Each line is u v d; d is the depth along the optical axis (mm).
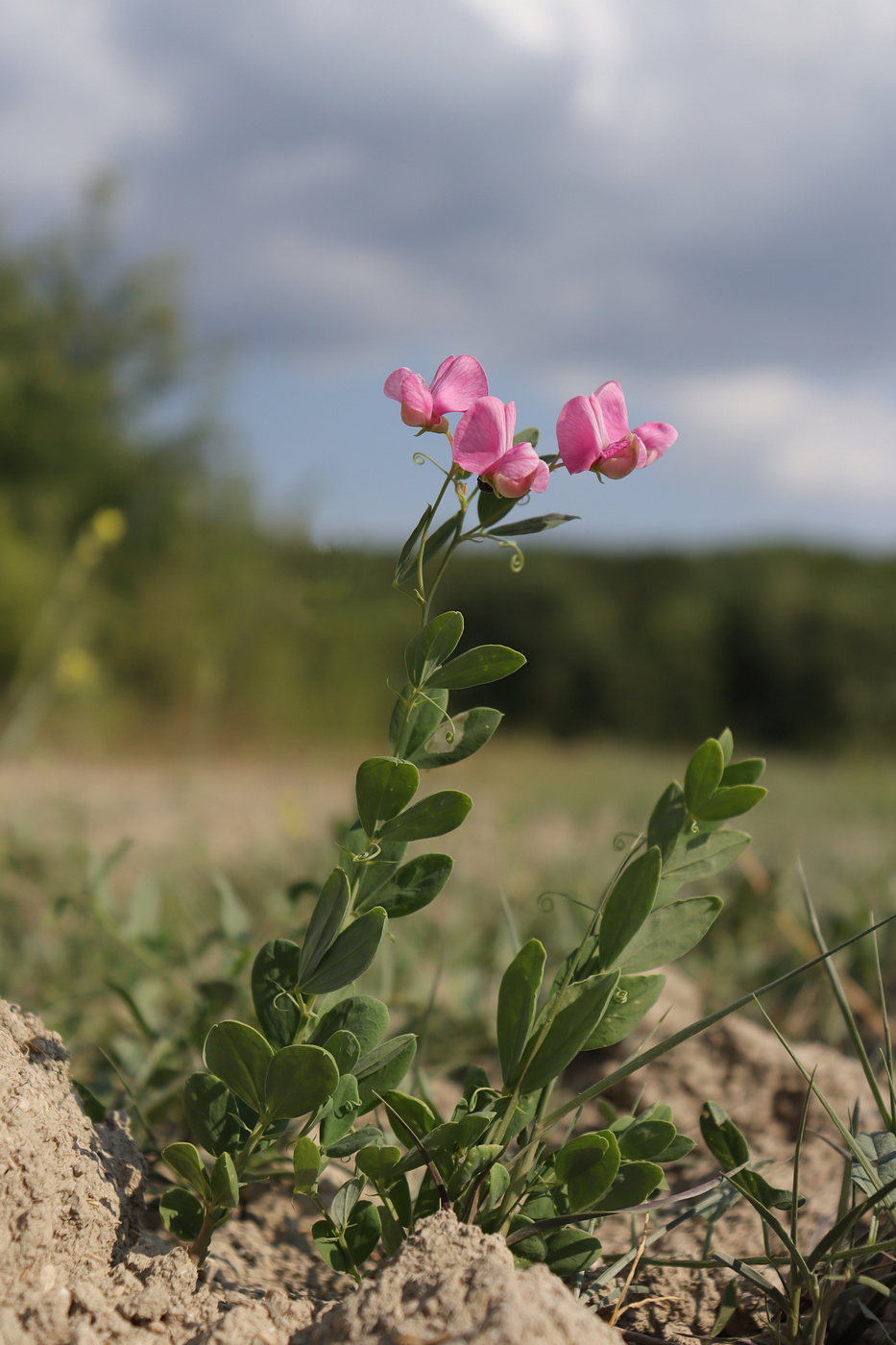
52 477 2902
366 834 293
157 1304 271
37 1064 311
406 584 365
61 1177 286
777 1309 310
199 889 774
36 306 3105
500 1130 290
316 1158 283
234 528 2893
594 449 288
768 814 1345
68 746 2268
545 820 1291
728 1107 445
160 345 3109
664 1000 530
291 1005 297
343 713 2857
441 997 547
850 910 660
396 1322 256
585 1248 290
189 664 2607
